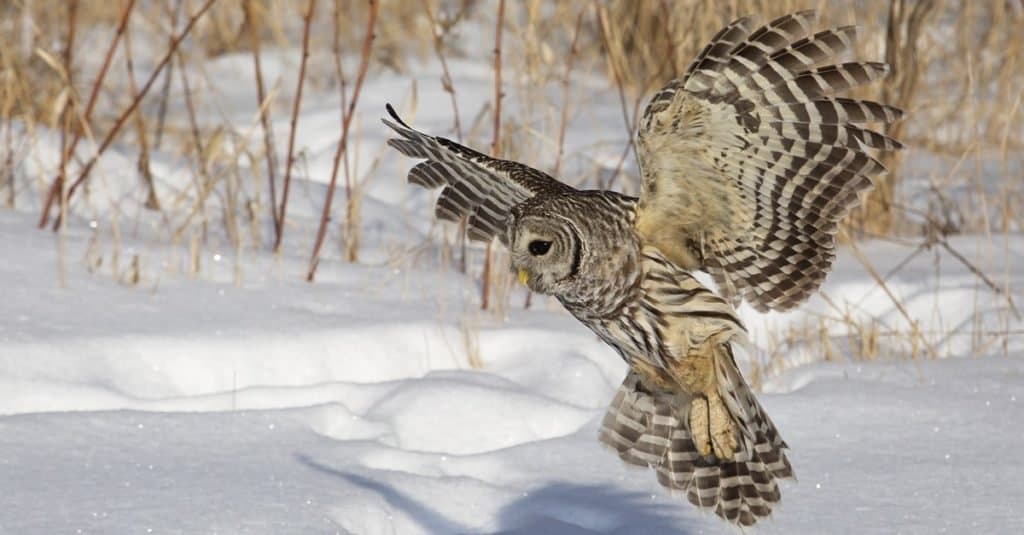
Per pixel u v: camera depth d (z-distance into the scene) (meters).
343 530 10.49
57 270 16.03
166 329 14.48
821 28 20.47
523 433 12.94
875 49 22.72
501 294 16.12
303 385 14.01
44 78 22.94
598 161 21.58
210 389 13.99
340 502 10.92
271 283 16.47
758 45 8.76
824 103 8.95
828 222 9.58
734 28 8.73
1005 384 13.50
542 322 15.75
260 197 20.08
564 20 25.50
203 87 27.00
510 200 11.44
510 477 11.80
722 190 9.59
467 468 11.98
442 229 19.41
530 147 18.80
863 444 12.11
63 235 16.47
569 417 13.07
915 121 23.47
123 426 12.32
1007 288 16.00
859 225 19.89
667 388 10.42
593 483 11.59
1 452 11.62
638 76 24.36
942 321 16.38
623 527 10.76
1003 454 11.79
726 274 10.13
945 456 11.78
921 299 16.80
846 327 16.31
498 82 16.78
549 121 22.08
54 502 10.73
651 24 24.95
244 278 16.56
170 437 12.17
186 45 29.53
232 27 29.81
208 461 11.70
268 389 13.47
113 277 16.03
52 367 13.46
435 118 24.48
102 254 16.81
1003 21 26.33
